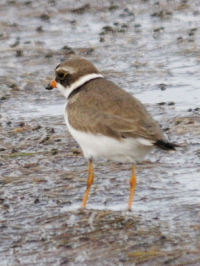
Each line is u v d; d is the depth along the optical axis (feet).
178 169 44.65
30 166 46.65
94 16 90.68
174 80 64.69
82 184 43.24
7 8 93.15
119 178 43.83
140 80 65.26
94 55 74.08
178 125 52.95
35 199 41.16
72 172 45.32
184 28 82.74
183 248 33.32
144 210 38.63
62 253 33.76
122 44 77.46
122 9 93.50
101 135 37.22
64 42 79.41
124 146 36.88
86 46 77.41
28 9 92.63
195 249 33.17
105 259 32.78
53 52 75.20
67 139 51.31
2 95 62.54
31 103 60.44
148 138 36.04
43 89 63.77
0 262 33.22
